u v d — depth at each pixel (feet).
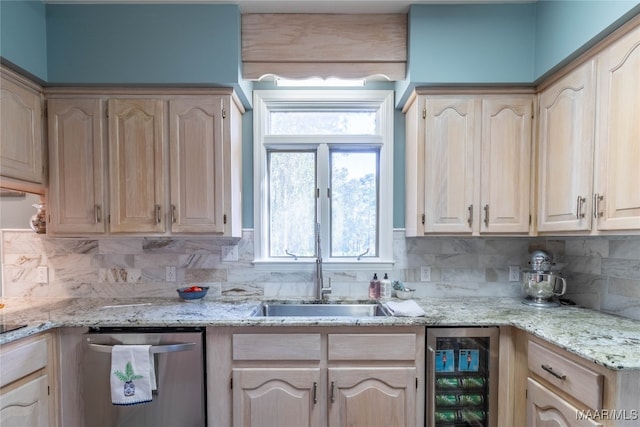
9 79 5.61
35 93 6.11
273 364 5.48
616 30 4.58
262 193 7.50
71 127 6.30
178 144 6.32
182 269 7.34
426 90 6.36
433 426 5.42
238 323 5.41
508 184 6.31
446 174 6.36
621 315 5.55
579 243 6.47
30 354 4.98
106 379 5.42
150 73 6.12
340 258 7.61
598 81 4.89
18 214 7.21
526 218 6.31
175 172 6.32
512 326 5.43
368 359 5.44
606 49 4.75
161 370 5.37
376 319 5.46
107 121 6.30
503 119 6.31
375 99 7.44
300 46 6.42
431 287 7.36
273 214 7.71
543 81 6.09
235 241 7.39
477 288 7.35
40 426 5.16
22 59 5.62
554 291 6.51
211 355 5.49
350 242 7.68
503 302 6.76
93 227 6.30
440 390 5.71
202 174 6.34
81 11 6.10
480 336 5.43
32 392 5.02
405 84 6.47
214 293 7.36
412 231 6.76
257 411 5.41
